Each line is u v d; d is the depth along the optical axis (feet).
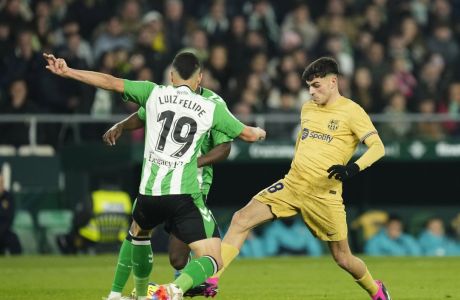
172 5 214.69
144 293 94.12
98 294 114.01
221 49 204.85
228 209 191.31
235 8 233.55
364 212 197.57
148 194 85.46
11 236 172.96
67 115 185.06
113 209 175.32
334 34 221.66
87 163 178.50
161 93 86.07
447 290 121.29
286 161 186.50
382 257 177.37
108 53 194.80
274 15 243.19
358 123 96.22
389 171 205.98
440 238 195.31
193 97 86.17
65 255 174.29
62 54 195.72
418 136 190.19
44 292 116.16
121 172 179.11
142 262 92.02
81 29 216.74
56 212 178.09
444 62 235.20
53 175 178.81
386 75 211.00
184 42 214.48
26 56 192.03
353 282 131.23
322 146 97.25
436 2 245.86
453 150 189.67
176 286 81.51
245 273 144.56
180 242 98.58
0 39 193.88
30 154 179.11
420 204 207.62
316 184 96.68
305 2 242.99
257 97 198.49
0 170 174.91
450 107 217.56
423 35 245.86
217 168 200.44
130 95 85.97
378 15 233.35
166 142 85.25
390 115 192.65
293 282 131.23
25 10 211.00
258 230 186.70
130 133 179.93
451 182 207.62
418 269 150.92
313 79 97.14
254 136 88.17
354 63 225.15
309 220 98.43
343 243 97.60
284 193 98.12
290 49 217.36
